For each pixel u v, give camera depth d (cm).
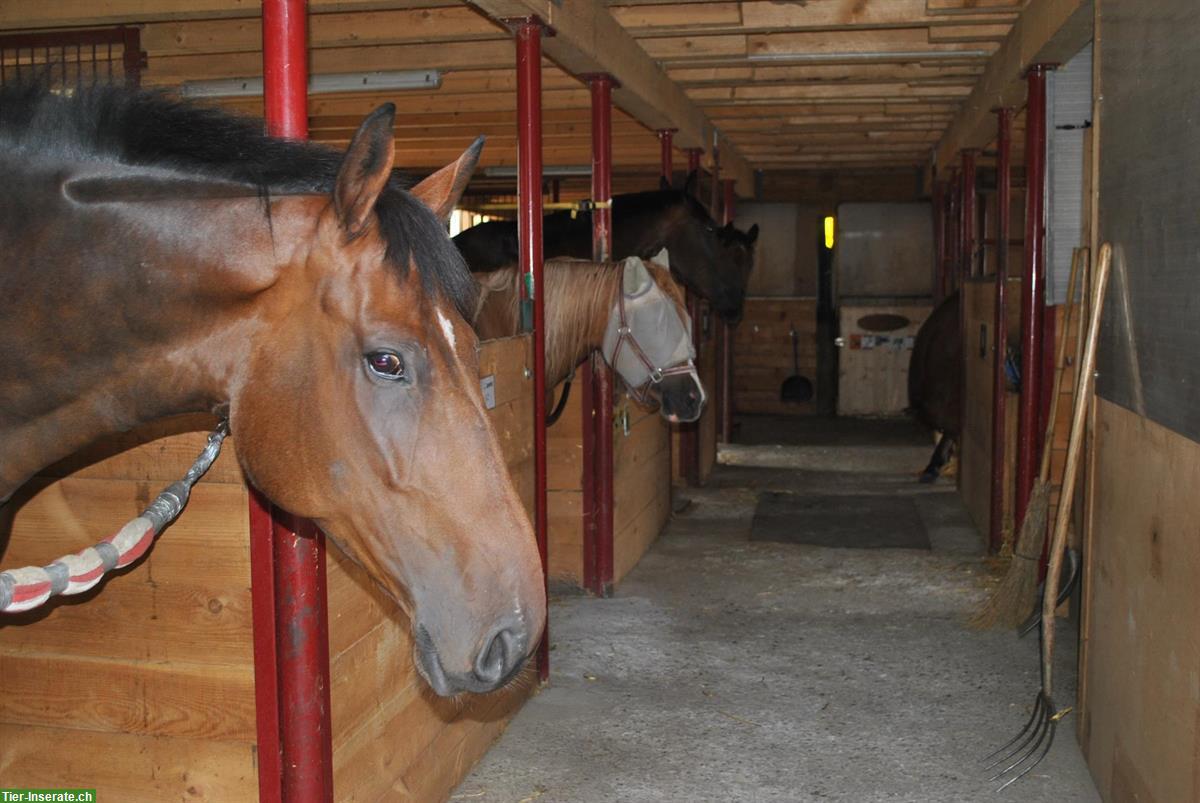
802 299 1285
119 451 227
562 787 323
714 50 561
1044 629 355
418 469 146
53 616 236
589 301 466
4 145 154
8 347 152
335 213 145
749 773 332
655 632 469
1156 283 255
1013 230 1102
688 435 829
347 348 146
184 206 152
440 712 308
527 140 388
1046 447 451
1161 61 250
